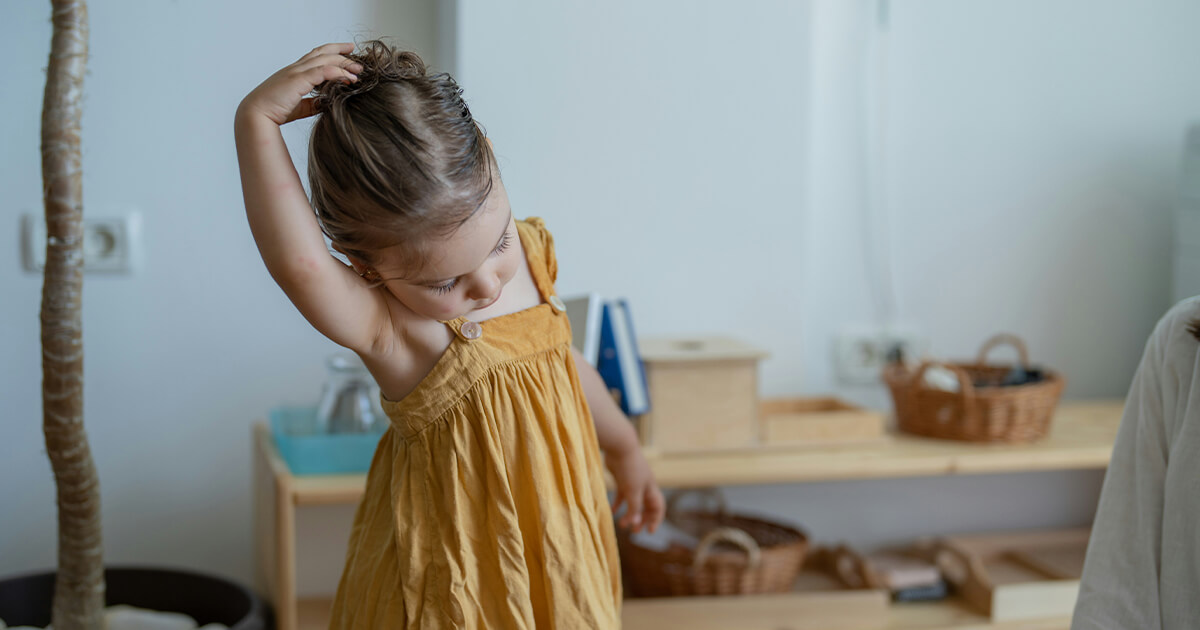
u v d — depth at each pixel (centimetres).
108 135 154
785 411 173
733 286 173
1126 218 194
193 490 161
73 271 107
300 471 137
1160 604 81
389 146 71
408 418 85
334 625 93
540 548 86
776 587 154
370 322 81
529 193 164
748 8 169
